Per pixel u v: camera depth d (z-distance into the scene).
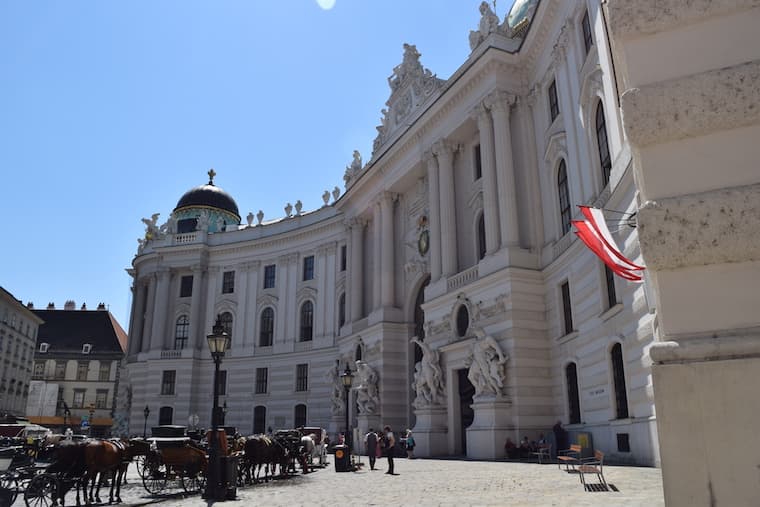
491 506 10.81
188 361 58.00
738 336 5.19
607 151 21.34
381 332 39.69
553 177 27.22
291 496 14.42
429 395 32.16
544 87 28.78
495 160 30.25
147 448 16.53
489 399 26.19
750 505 4.77
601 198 20.98
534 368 26.42
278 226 59.34
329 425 46.88
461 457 28.25
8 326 65.56
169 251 61.62
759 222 5.29
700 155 5.66
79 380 87.62
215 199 68.00
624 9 6.13
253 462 18.31
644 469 16.03
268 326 57.38
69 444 13.51
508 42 31.05
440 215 34.66
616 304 19.16
